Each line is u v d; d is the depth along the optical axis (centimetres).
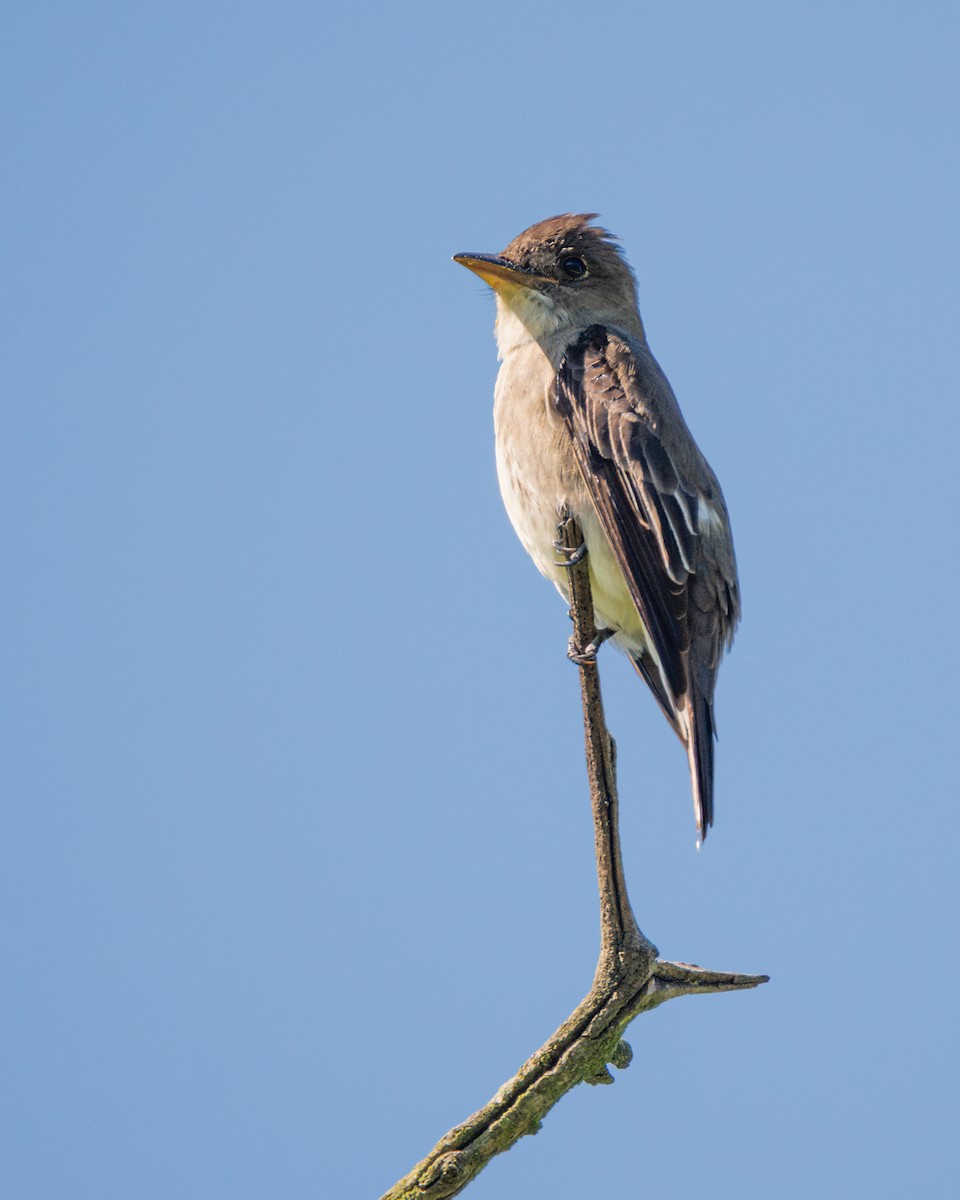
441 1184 788
